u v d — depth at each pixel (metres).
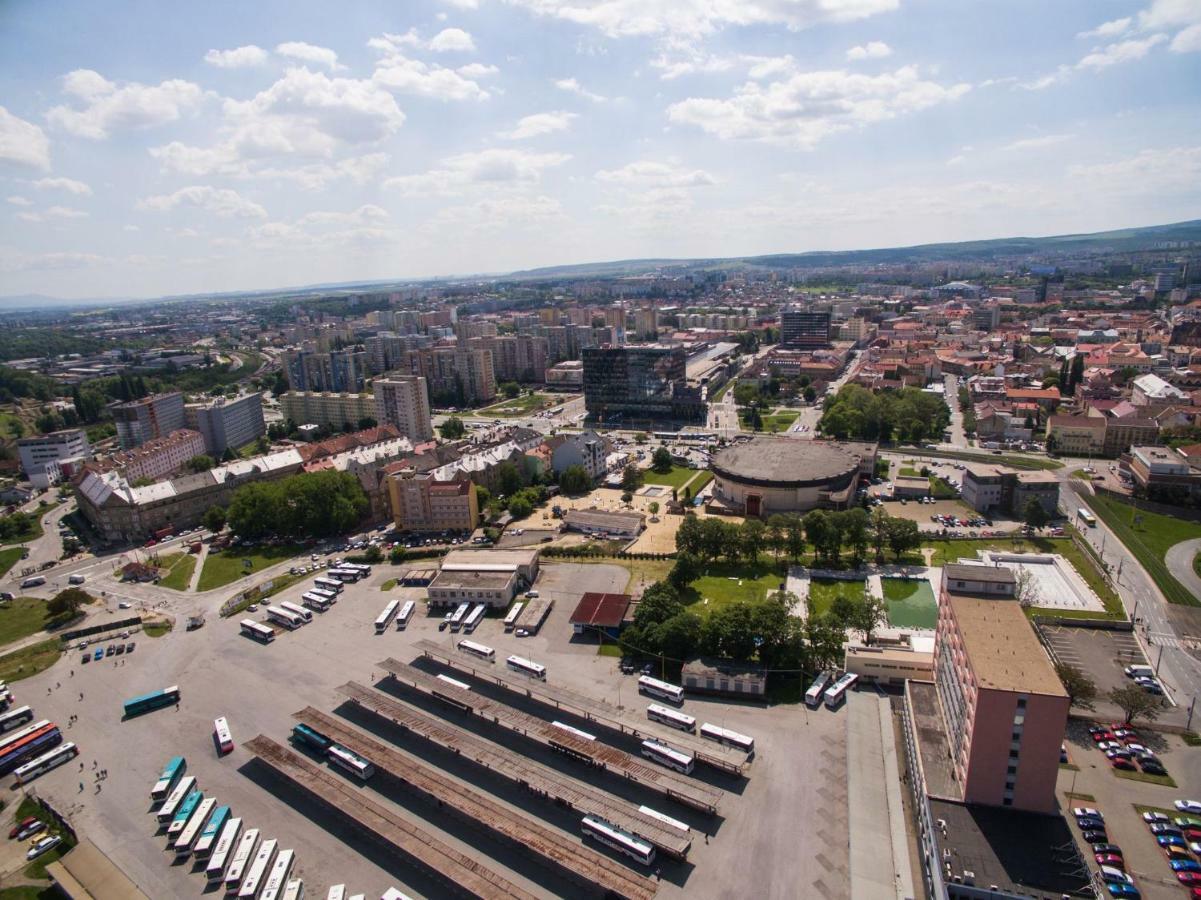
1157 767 174.75
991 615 177.00
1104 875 144.75
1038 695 142.75
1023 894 130.25
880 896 141.62
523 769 175.38
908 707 186.38
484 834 163.38
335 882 151.50
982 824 146.50
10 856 164.12
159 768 189.38
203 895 149.62
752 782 173.88
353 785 180.12
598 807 161.88
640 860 150.62
